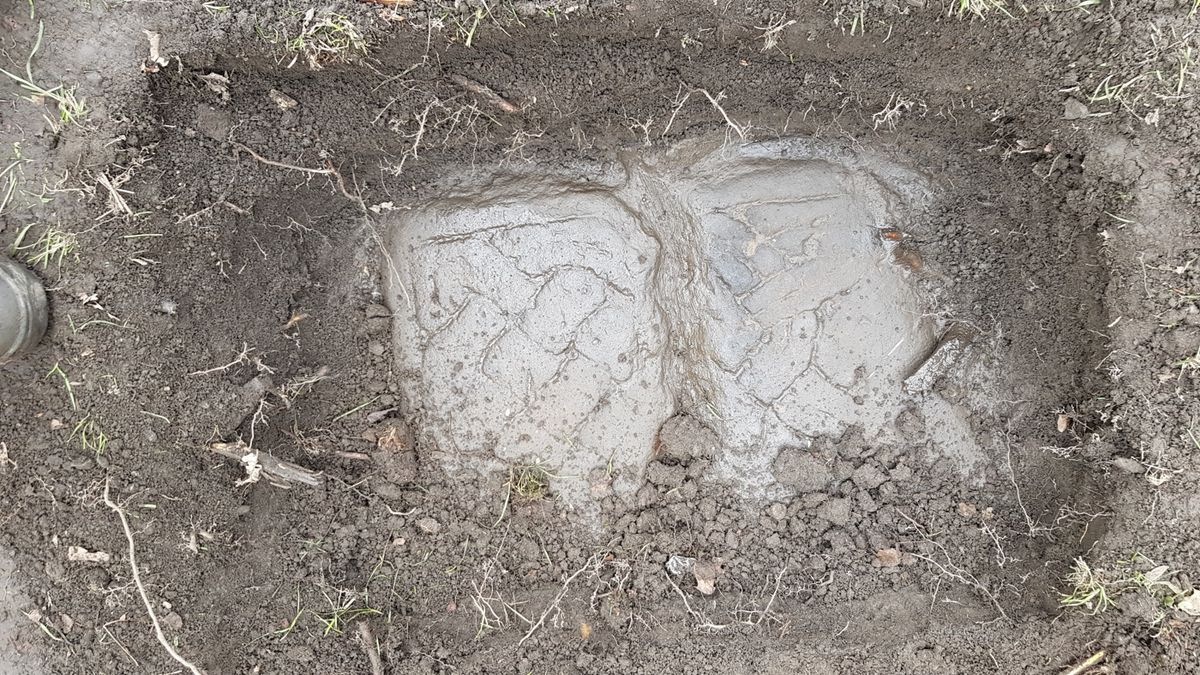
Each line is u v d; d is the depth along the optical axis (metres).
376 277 1.95
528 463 1.94
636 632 1.86
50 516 1.61
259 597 1.80
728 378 1.94
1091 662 1.72
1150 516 1.69
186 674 1.67
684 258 1.94
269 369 1.81
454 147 1.90
